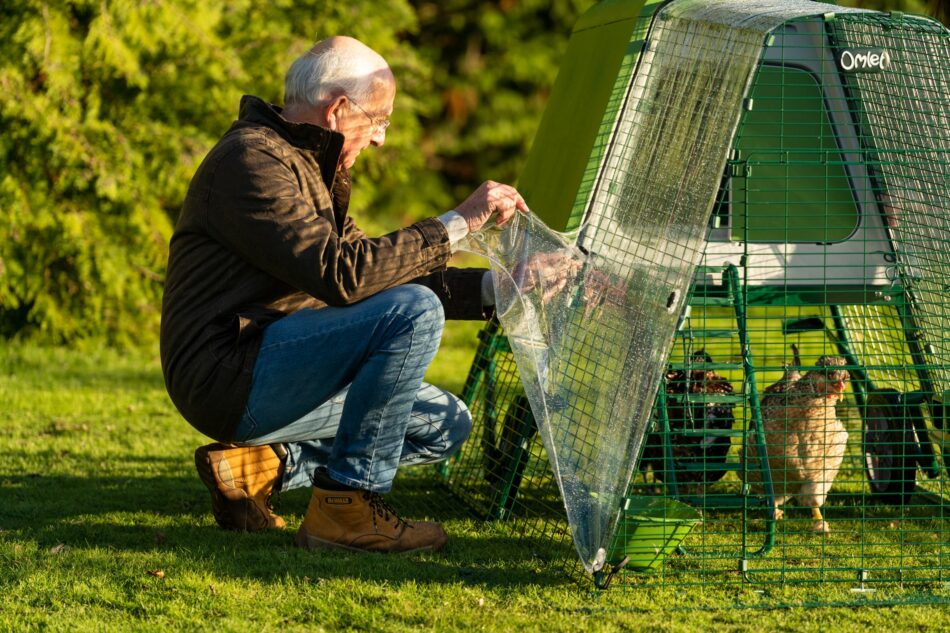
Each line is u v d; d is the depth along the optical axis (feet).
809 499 17.31
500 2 67.72
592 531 13.98
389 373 14.57
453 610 13.20
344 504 15.21
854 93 17.74
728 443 18.62
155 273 39.81
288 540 16.05
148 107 40.75
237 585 13.93
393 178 56.24
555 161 18.97
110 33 37.81
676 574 14.93
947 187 15.76
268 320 14.84
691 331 15.96
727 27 14.23
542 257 15.25
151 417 25.94
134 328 39.50
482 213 14.99
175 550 15.37
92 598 13.46
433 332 14.64
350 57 15.03
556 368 14.78
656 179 14.85
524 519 17.70
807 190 17.89
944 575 14.97
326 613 13.01
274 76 44.45
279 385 14.57
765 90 17.98
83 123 38.40
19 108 36.94
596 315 15.01
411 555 15.39
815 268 17.85
